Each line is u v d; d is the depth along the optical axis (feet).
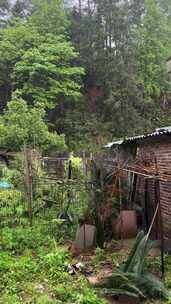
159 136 30.76
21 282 23.41
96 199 33.50
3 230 33.96
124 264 23.94
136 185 37.37
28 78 106.01
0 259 26.76
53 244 30.40
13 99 82.99
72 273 25.07
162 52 129.39
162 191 31.27
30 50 107.76
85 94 123.85
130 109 111.24
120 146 44.29
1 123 79.87
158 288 21.57
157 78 124.77
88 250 30.32
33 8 137.80
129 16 132.05
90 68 123.75
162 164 31.24
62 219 36.01
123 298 21.36
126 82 113.09
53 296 21.50
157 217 31.94
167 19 148.36
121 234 31.65
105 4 124.67
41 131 77.97
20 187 49.44
